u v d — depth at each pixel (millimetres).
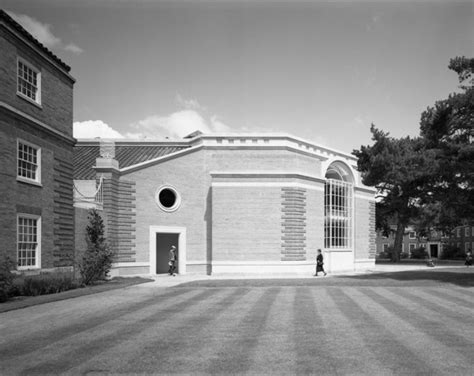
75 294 17969
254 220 31953
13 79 19016
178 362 8336
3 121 18156
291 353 8953
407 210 57938
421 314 13531
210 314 13430
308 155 35406
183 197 33562
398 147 50781
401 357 8672
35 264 20609
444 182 29281
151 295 18312
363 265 40469
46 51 21562
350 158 41031
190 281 25391
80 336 10406
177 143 39750
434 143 28734
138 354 8875
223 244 31812
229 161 34375
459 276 28641
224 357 8664
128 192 31016
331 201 36719
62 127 23234
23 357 8656
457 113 26859
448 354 8875
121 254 30328
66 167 23484
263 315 13258
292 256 32000
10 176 18609
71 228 23797
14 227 18828
